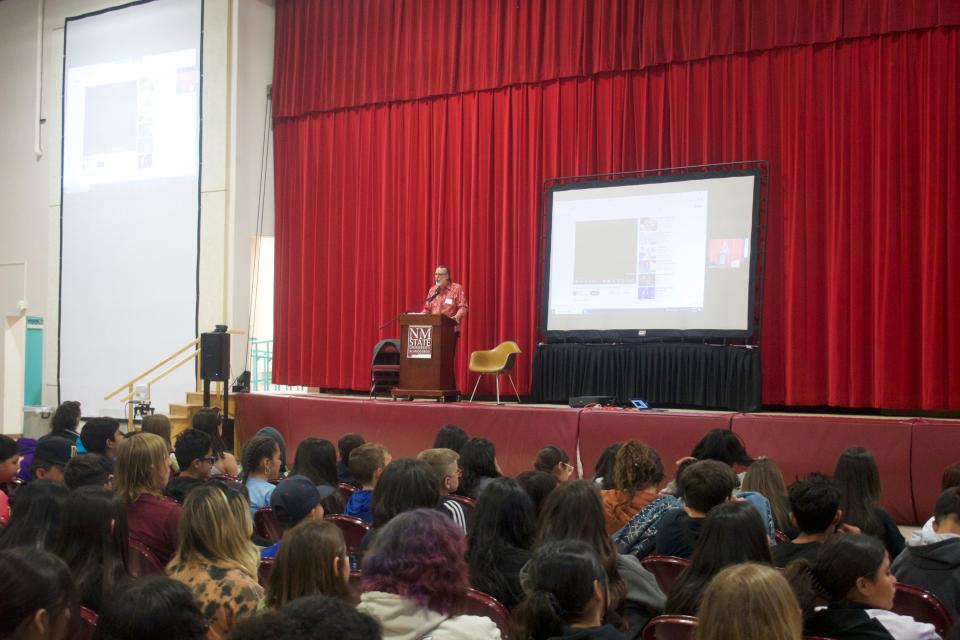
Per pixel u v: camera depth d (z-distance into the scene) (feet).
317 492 10.89
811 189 31.04
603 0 34.42
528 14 36.11
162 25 42.57
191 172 41.45
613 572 8.86
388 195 38.78
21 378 46.34
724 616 5.43
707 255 31.09
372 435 29.30
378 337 38.70
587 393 32.09
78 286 44.34
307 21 40.83
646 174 33.45
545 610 6.51
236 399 32.68
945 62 29.07
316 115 40.60
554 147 35.24
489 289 36.83
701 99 32.86
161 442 11.98
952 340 28.50
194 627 5.69
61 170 45.19
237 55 40.73
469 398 36.88
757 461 14.19
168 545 11.35
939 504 10.75
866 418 23.32
